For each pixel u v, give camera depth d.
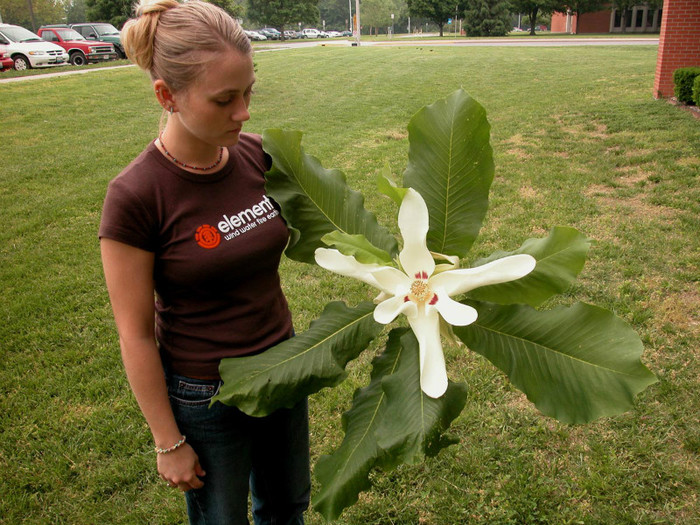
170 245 1.44
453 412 1.15
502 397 3.24
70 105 12.92
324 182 1.45
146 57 1.28
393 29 100.81
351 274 1.17
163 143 1.42
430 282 1.18
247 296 1.58
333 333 1.33
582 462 2.79
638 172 6.99
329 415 3.21
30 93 14.08
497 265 1.12
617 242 5.02
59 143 9.73
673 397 3.12
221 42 1.22
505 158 7.89
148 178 1.39
